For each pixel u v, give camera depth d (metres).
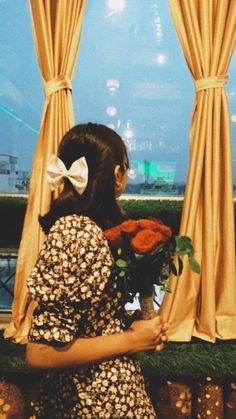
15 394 2.80
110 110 3.98
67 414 1.40
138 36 3.98
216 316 3.45
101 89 3.96
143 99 3.97
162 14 3.99
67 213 1.43
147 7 3.98
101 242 1.38
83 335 1.38
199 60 3.43
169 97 3.97
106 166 1.45
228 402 2.89
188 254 1.43
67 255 1.34
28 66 3.84
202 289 3.42
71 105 3.47
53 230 1.38
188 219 3.42
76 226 1.37
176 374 2.84
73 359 1.33
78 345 1.33
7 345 3.15
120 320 1.44
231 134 3.48
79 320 1.35
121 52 3.97
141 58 3.98
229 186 3.42
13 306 3.39
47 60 3.41
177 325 3.40
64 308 1.31
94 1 3.96
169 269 1.49
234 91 3.78
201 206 3.47
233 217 3.43
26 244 3.40
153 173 3.97
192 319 3.42
